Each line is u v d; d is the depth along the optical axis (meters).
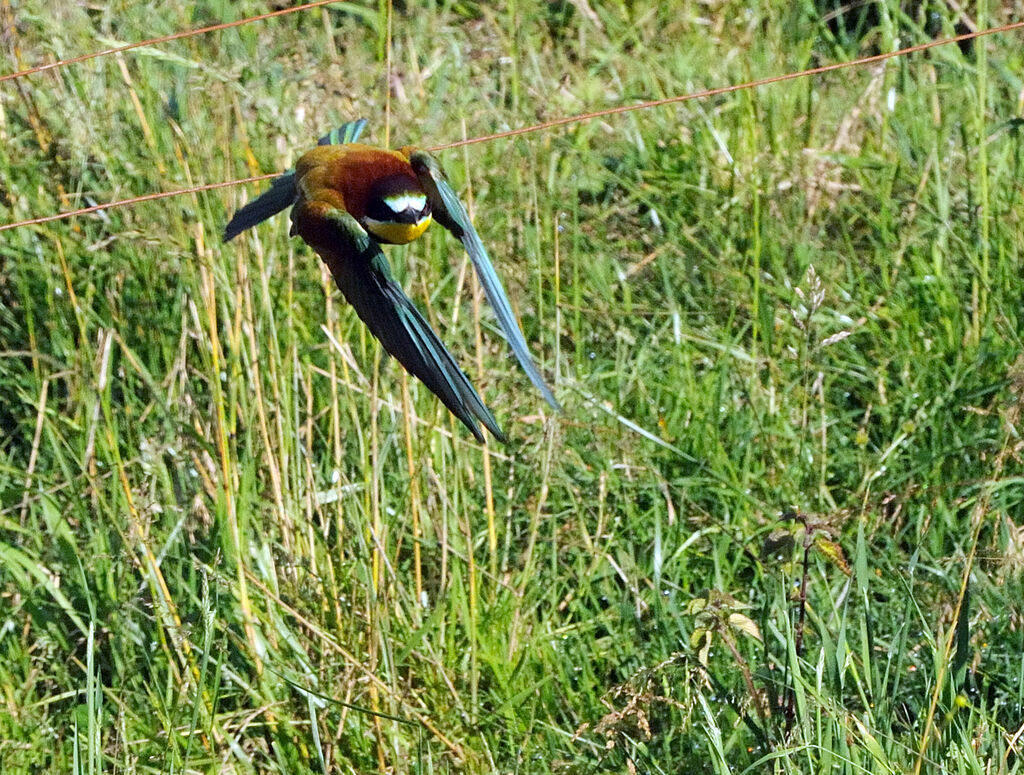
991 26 13.30
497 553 8.93
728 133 12.29
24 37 10.88
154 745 7.58
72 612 8.10
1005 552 6.93
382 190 5.22
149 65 10.44
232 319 9.22
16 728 7.81
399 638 8.22
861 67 12.99
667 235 11.43
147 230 9.45
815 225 11.46
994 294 10.30
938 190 10.81
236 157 10.27
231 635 8.09
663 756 7.41
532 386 9.43
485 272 5.13
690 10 13.77
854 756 6.52
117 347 9.79
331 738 7.76
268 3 12.25
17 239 10.30
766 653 7.18
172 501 8.80
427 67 12.18
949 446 9.44
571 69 12.81
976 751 6.63
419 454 8.51
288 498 8.50
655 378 10.27
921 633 7.95
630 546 8.78
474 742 7.71
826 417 9.65
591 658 8.31
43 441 9.67
